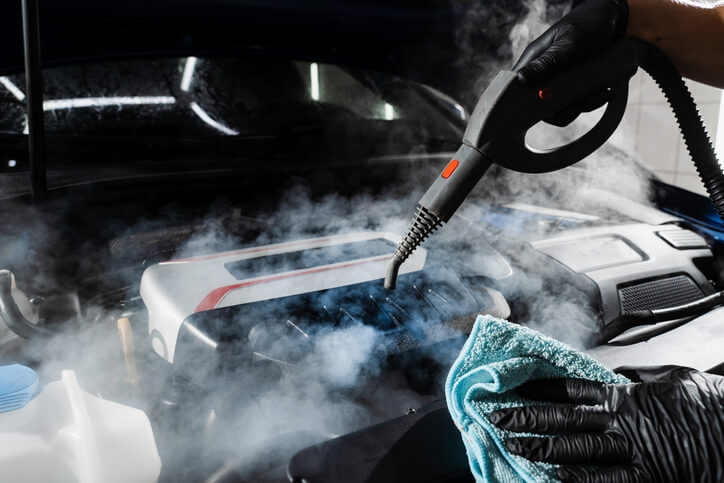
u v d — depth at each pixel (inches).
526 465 19.0
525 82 19.9
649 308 43.5
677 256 48.3
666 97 24.5
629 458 19.3
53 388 24.7
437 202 20.1
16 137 53.4
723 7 22.1
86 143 57.3
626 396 20.0
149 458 24.1
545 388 21.3
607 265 45.4
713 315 41.1
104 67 59.1
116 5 55.2
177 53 62.6
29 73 35.7
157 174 52.6
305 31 68.1
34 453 21.8
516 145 20.5
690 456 18.6
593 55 20.8
